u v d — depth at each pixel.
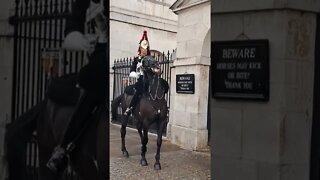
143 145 7.10
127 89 8.03
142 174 6.37
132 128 12.09
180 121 9.09
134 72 8.00
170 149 8.66
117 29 14.38
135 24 14.94
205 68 8.47
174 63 9.20
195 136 8.49
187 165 7.04
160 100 6.88
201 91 8.47
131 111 7.75
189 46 8.73
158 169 6.68
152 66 7.06
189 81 8.65
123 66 12.71
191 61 8.59
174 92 9.34
